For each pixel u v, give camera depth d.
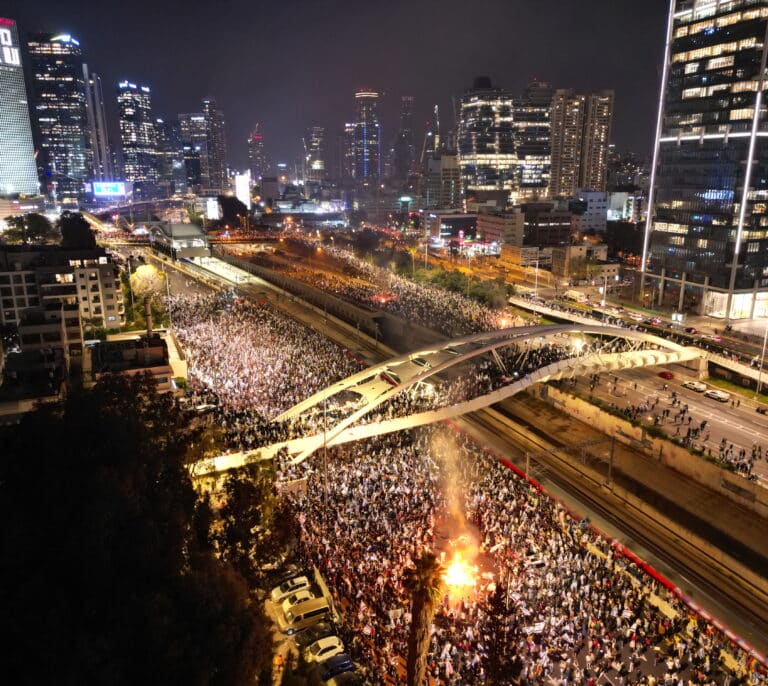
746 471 77.75
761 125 143.75
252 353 116.38
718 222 154.75
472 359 119.44
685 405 96.50
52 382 80.44
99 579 35.34
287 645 47.28
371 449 83.12
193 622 34.31
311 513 63.12
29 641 31.39
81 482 40.22
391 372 113.06
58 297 137.75
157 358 94.06
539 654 44.75
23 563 36.78
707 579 61.34
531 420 100.88
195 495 48.97
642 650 47.12
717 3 149.38
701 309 161.50
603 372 119.56
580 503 72.62
